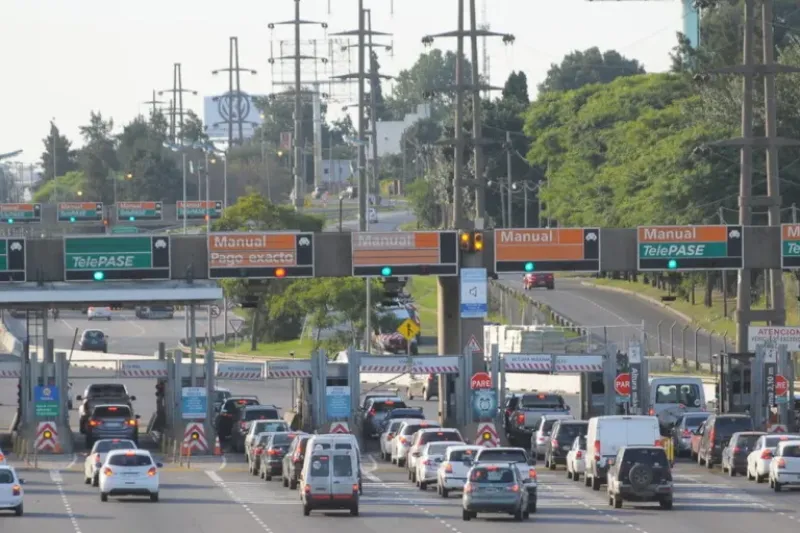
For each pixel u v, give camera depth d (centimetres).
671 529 12712
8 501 13762
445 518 13725
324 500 13888
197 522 13400
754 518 13512
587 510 14325
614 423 16188
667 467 14375
